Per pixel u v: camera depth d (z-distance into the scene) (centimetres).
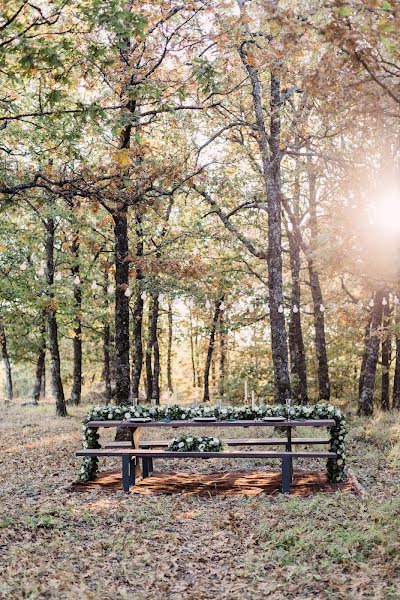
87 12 715
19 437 1678
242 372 2792
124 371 1393
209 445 1058
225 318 2570
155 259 1399
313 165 1525
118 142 1357
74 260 2012
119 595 576
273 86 1559
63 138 957
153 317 2686
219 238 1798
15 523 804
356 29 566
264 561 667
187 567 663
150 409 1146
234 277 2197
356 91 642
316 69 639
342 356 3159
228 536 763
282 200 1891
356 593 545
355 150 1208
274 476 1109
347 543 678
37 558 662
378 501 854
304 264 2461
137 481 1095
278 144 1611
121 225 1426
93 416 1142
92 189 989
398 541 666
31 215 1834
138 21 712
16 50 715
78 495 995
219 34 1248
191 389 4381
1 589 569
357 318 1507
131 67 1193
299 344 2217
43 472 1183
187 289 1772
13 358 2920
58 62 690
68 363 4003
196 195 1822
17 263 1680
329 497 922
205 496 980
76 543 736
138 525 820
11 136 1351
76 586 584
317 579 596
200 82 919
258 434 1526
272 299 1622
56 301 1764
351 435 1479
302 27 606
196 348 4556
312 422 1048
